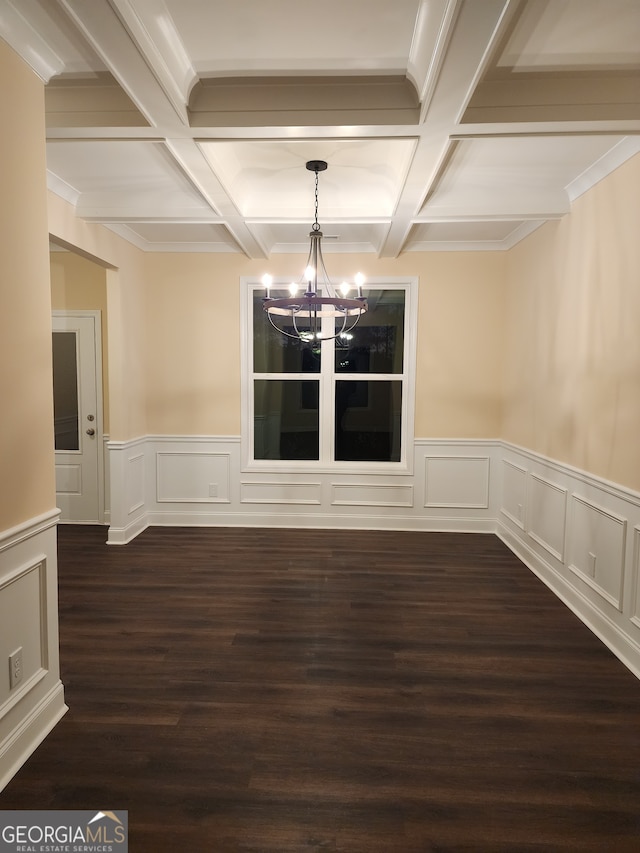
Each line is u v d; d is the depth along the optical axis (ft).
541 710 7.63
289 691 8.03
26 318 6.45
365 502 16.52
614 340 9.56
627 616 8.98
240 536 15.60
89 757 6.61
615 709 7.67
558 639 9.70
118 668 8.61
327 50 6.69
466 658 9.01
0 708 6.13
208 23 6.12
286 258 16.05
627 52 6.70
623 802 6.01
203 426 16.52
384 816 5.79
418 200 10.68
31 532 6.58
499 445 16.06
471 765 6.55
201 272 16.12
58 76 7.26
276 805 5.91
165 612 10.61
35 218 6.59
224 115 7.57
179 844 5.41
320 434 16.83
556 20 6.08
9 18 5.80
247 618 10.37
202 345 16.29
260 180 11.20
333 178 11.09
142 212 11.84
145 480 16.56
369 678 8.39
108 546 14.62
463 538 15.64
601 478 9.94
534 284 13.50
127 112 7.57
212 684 8.19
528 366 13.84
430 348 16.02
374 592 11.67
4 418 6.09
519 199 11.48
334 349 16.67
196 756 6.64
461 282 15.83
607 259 9.81
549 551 12.21
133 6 5.37
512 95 7.30
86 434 16.49
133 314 15.38
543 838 5.55
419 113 7.42
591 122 7.45
